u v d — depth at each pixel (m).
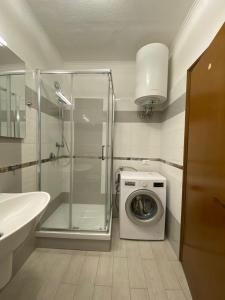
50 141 2.48
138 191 2.30
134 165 3.04
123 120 3.03
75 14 1.98
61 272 1.72
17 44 1.73
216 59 1.20
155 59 2.28
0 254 0.80
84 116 2.58
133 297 1.46
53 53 2.59
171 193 2.29
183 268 1.80
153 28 2.20
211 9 1.41
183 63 2.00
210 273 1.20
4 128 1.54
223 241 1.05
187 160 1.80
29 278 1.63
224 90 1.08
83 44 2.57
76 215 2.50
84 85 2.46
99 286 1.56
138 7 1.87
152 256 2.00
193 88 1.67
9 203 1.30
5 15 1.55
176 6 1.83
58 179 2.63
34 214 1.08
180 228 1.91
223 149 1.08
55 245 2.08
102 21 2.09
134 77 2.99
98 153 2.63
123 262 1.88
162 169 2.81
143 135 3.01
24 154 1.89
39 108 2.14
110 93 2.58
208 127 1.31
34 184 2.11
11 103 1.63
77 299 1.43
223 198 1.06
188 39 1.88
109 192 2.71
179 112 2.07
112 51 2.74
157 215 2.29
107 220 2.39
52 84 2.38
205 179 1.34
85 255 1.98
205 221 1.32
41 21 2.10
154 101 2.52
